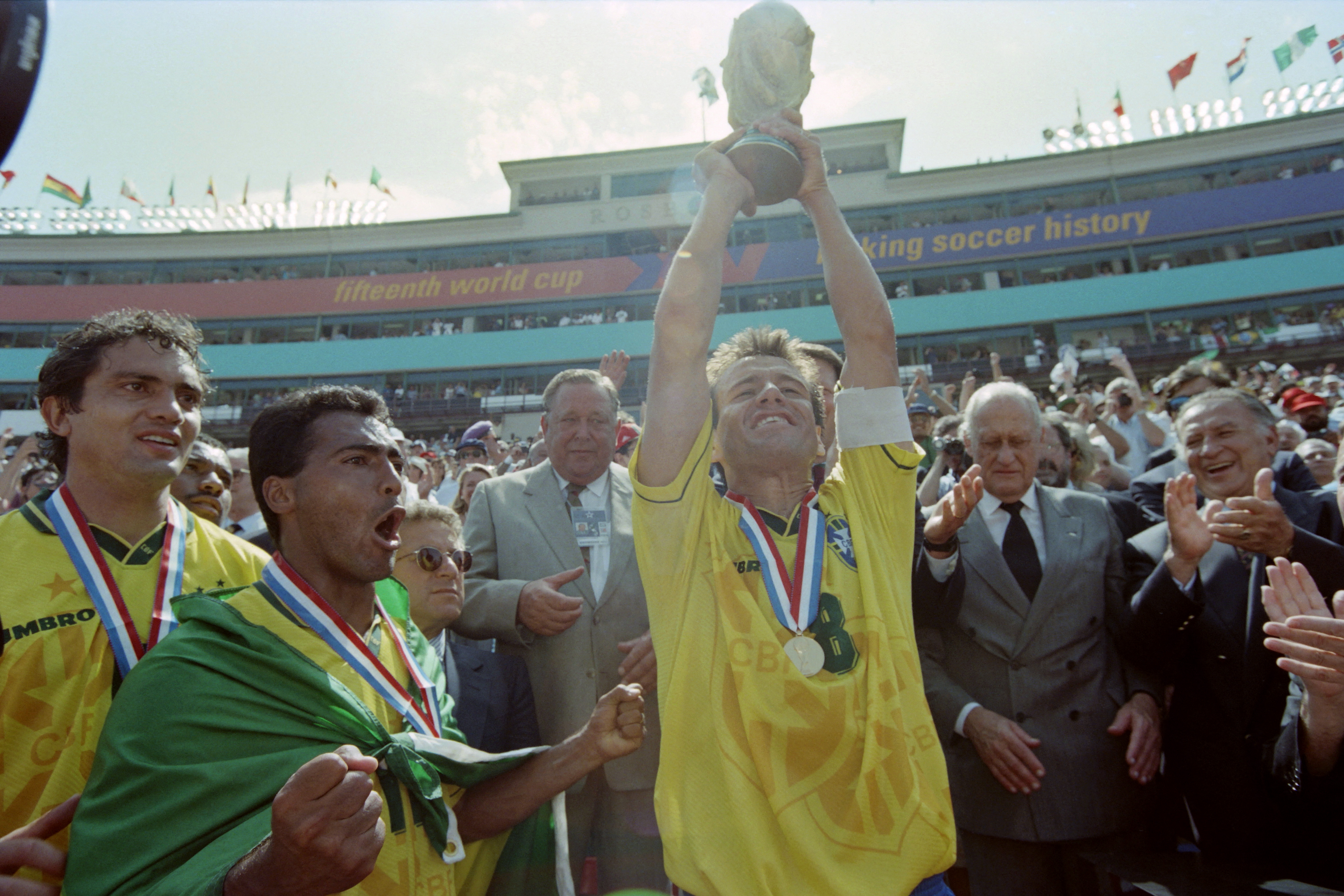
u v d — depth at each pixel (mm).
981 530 2838
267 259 35125
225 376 32031
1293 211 28312
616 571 2895
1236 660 2545
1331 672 1950
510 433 30656
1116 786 2510
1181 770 2619
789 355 2301
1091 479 4496
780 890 1472
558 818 2057
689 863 1543
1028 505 2930
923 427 5641
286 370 32188
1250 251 28734
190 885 1240
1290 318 27328
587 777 2730
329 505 1700
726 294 30422
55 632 1869
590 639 2799
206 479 3174
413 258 34719
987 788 2561
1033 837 2455
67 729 1803
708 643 1724
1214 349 24953
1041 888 2500
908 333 29688
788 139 2049
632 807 2699
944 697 2631
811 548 1798
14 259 34250
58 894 1432
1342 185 27969
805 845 1481
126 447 2043
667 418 1838
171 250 34719
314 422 1768
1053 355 28250
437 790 1643
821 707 1570
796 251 30094
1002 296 29312
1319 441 4281
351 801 1159
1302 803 2176
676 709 1673
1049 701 2582
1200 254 29203
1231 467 2783
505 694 2598
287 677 1558
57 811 1455
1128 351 27406
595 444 3078
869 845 1515
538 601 2586
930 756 1641
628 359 4324
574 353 31094
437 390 31891
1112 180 30734
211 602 1641
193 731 1449
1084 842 2473
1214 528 2311
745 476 1968
